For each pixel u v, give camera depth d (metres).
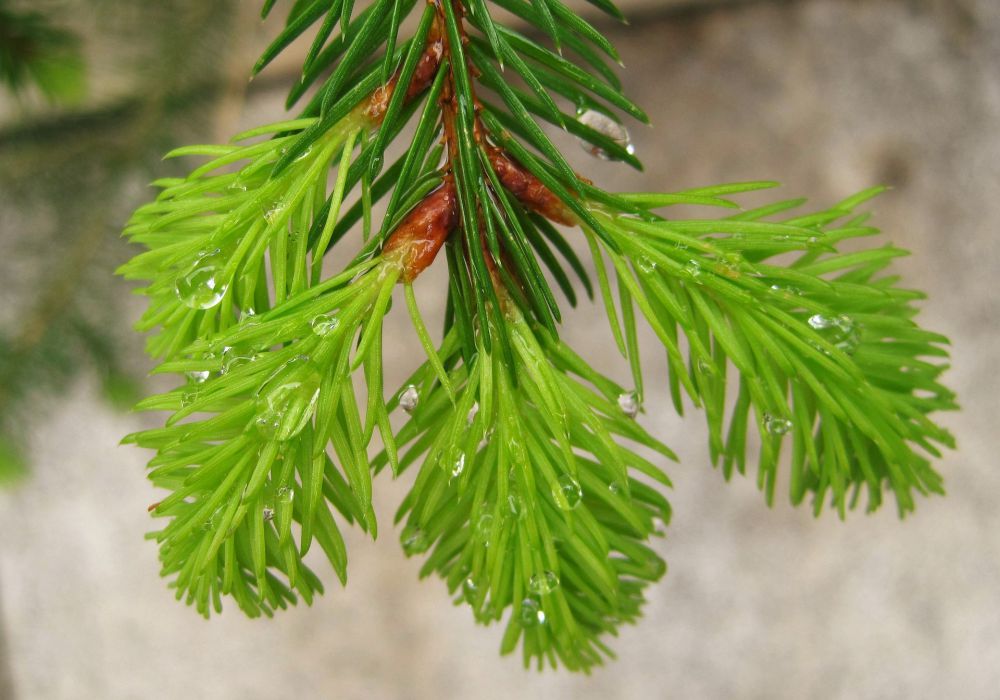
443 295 0.59
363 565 0.62
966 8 0.57
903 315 0.21
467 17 0.19
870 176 0.58
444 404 0.20
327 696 0.64
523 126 0.20
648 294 0.20
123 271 0.19
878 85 0.58
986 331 0.57
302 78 0.20
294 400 0.19
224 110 0.41
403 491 0.61
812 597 0.60
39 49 0.32
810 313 0.20
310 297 0.19
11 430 0.38
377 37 0.20
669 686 0.61
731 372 0.56
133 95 0.39
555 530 0.20
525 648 0.21
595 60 0.21
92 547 0.64
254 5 0.40
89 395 0.61
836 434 0.20
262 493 0.19
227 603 0.64
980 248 0.57
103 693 0.65
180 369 0.19
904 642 0.59
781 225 0.19
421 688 0.63
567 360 0.20
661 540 0.61
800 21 0.58
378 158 0.19
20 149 0.39
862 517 0.59
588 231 0.20
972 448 0.58
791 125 0.58
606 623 0.21
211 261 0.19
